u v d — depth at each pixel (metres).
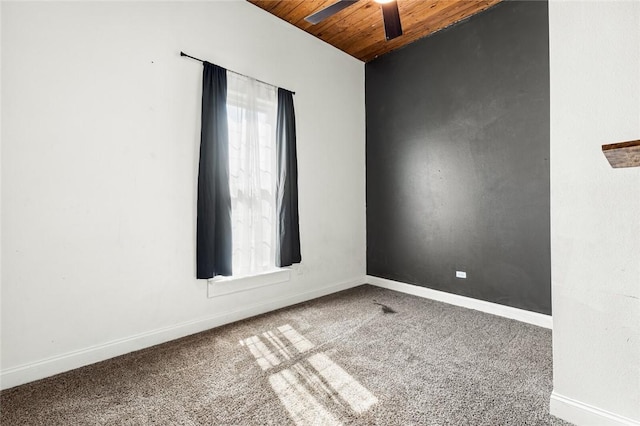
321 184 3.77
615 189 1.40
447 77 3.44
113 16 2.24
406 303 3.42
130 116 2.32
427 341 2.46
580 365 1.50
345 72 4.07
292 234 3.30
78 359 2.09
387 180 4.05
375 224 4.21
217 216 2.73
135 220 2.35
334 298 3.61
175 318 2.55
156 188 2.45
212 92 2.68
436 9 3.13
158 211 2.46
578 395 1.50
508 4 2.98
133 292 2.34
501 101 3.03
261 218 3.08
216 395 1.76
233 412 1.62
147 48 2.40
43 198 1.98
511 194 2.97
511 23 2.96
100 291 2.19
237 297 2.94
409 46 3.81
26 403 1.70
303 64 3.56
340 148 3.99
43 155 1.98
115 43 2.25
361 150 4.27
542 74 2.78
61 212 2.04
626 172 1.37
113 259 2.25
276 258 3.22
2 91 1.85
